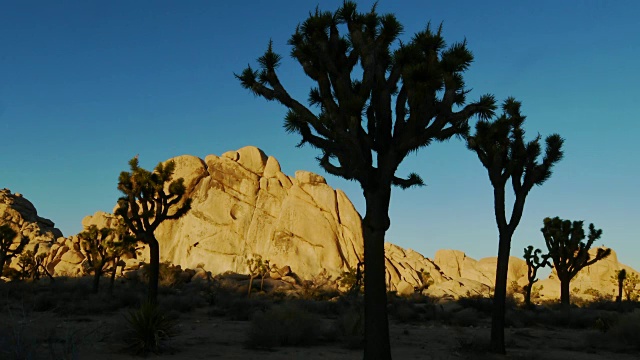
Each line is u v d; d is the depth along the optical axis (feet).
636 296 196.75
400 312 85.30
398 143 31.07
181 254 273.95
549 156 43.83
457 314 86.12
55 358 19.80
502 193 43.75
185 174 297.74
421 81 29.25
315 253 269.64
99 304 79.71
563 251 99.45
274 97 32.24
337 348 44.62
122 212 64.90
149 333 38.06
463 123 33.22
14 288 118.83
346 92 31.04
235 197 293.23
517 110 44.50
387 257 285.02
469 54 30.63
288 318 47.52
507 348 48.85
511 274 285.02
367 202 31.55
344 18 33.09
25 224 312.91
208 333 54.49
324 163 33.40
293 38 33.14
